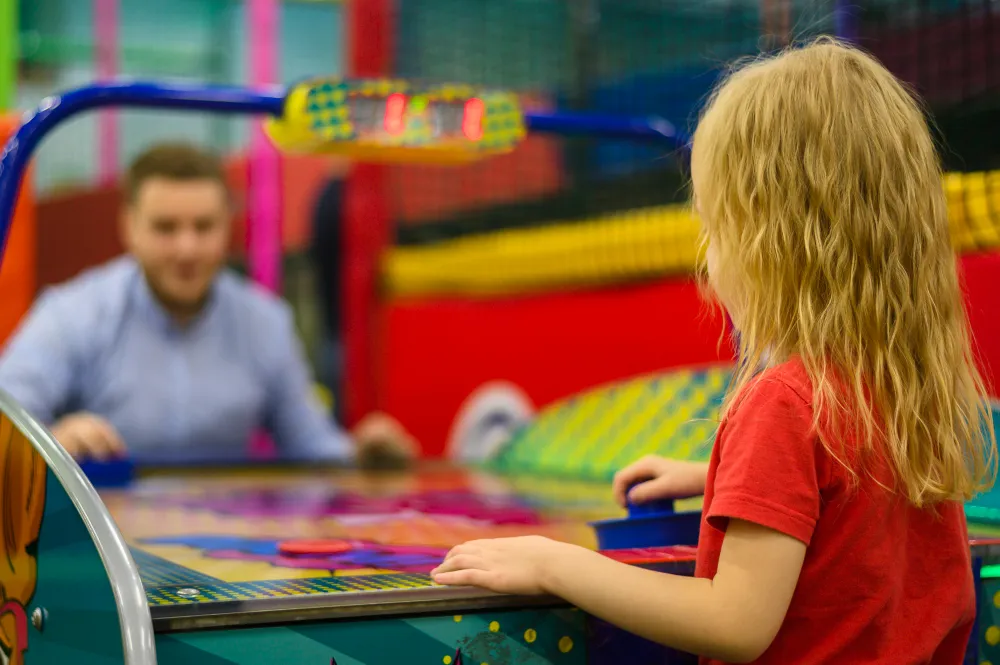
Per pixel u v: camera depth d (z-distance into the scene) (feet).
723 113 2.57
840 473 2.26
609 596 2.22
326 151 4.03
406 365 8.39
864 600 2.27
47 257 8.55
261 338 7.82
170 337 7.54
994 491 3.27
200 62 10.84
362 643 2.20
